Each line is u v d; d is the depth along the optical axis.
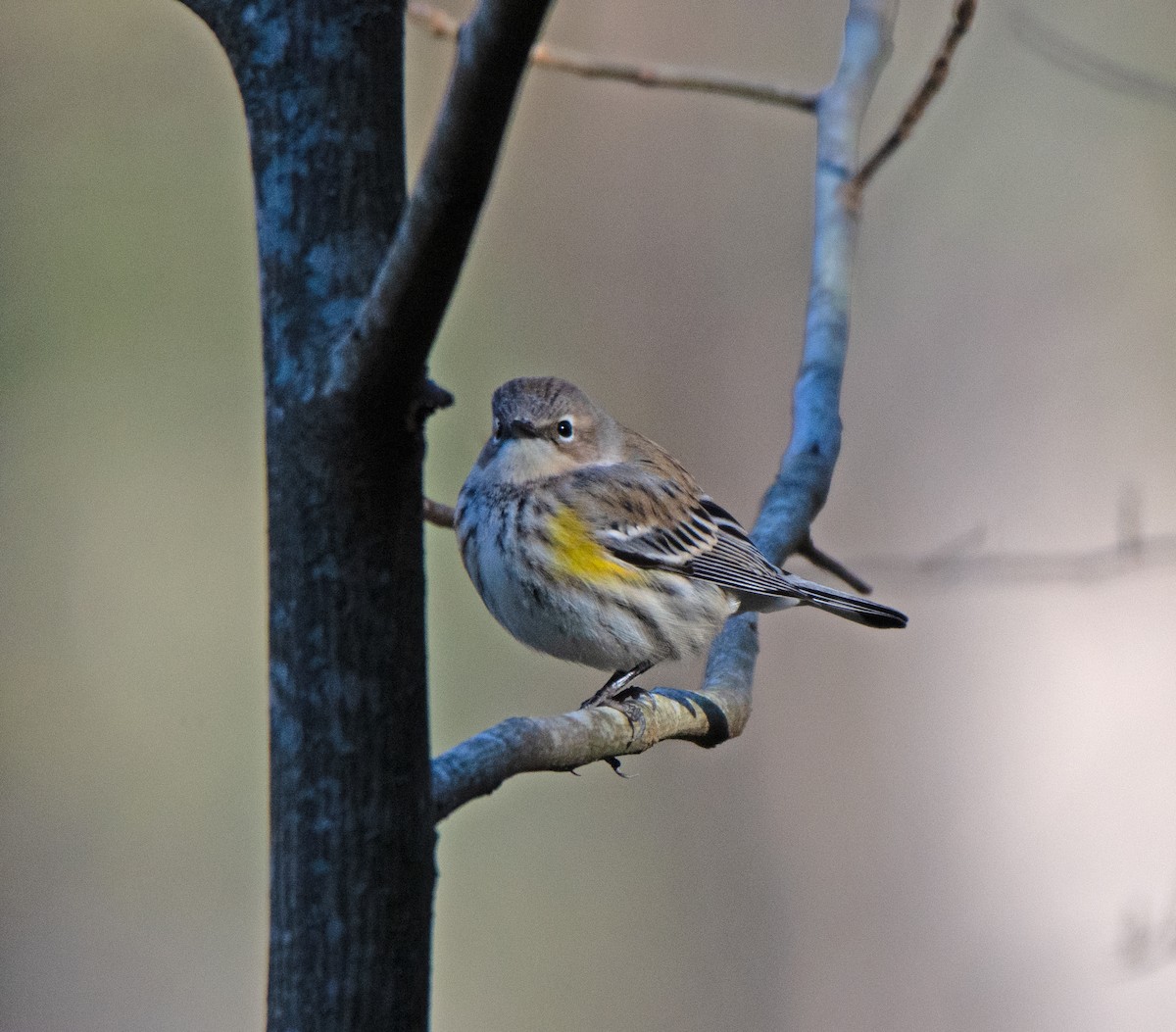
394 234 3.37
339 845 3.26
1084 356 15.34
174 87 16.12
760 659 14.65
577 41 15.77
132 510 17.33
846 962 14.31
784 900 14.48
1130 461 15.13
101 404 17.30
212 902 16.75
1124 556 11.07
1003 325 15.43
